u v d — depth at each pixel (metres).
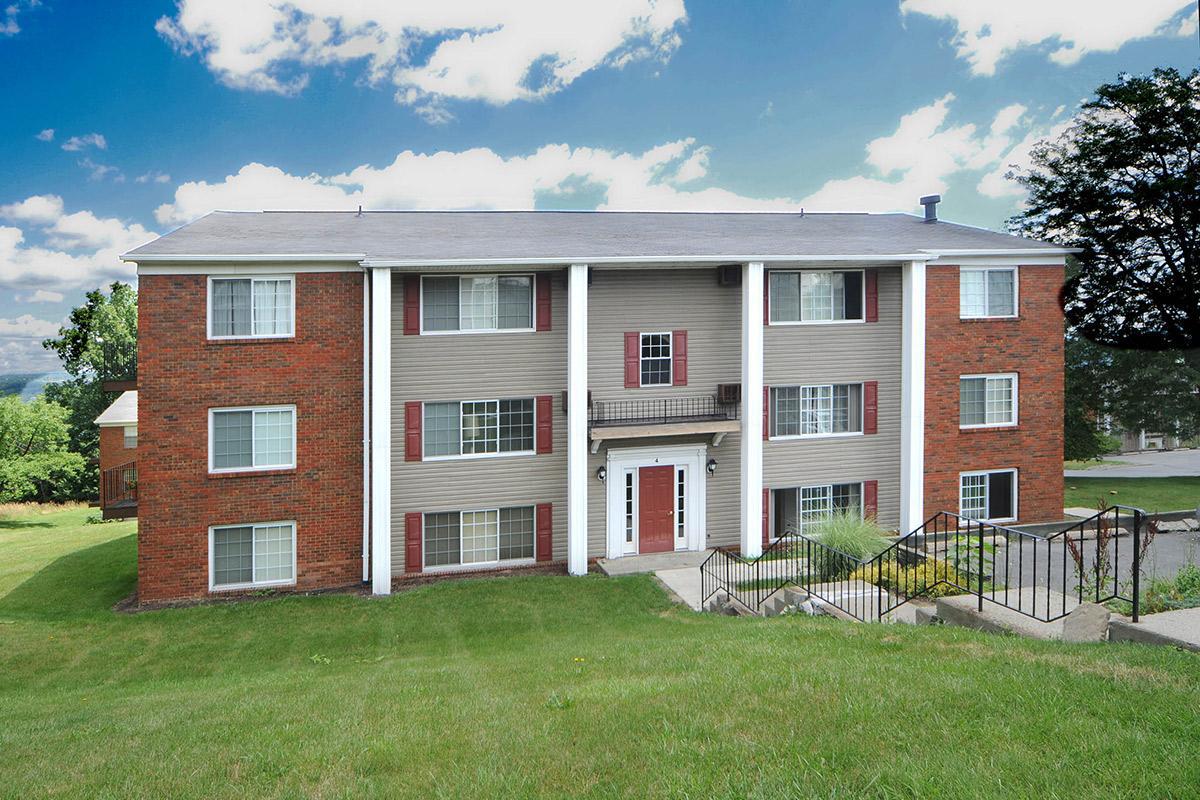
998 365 21.19
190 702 9.27
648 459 19.69
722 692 6.85
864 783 4.59
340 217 22.98
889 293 20.75
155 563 17.16
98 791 5.62
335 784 5.47
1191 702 5.40
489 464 18.91
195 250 17.08
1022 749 4.85
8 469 37.91
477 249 18.38
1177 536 18.70
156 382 17.03
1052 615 9.32
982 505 21.39
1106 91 28.98
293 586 17.83
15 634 14.82
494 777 5.28
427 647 13.66
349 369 17.88
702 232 22.11
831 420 20.77
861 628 9.72
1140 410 31.73
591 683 8.13
